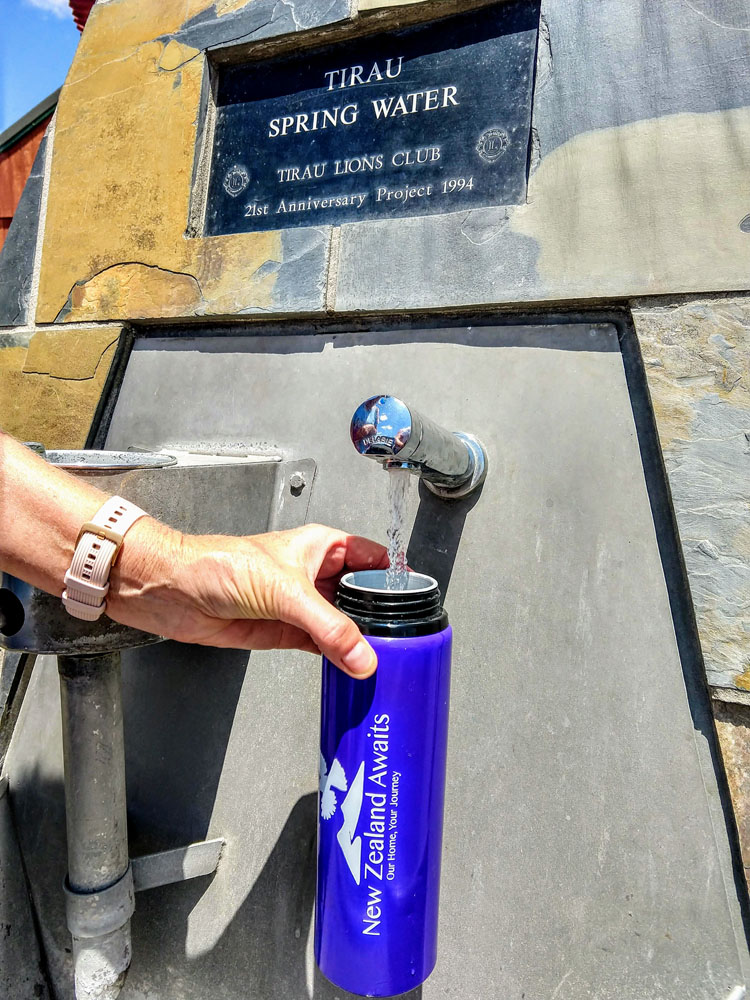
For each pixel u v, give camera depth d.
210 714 1.05
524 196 0.91
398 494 0.77
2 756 1.16
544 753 0.84
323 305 1.01
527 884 0.83
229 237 1.08
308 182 1.06
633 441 0.85
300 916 0.94
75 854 0.88
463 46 0.95
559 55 0.87
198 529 0.87
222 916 0.98
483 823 0.86
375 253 0.98
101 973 0.90
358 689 0.69
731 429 0.76
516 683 0.87
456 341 0.96
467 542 0.92
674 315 0.80
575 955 0.80
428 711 0.70
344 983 0.73
